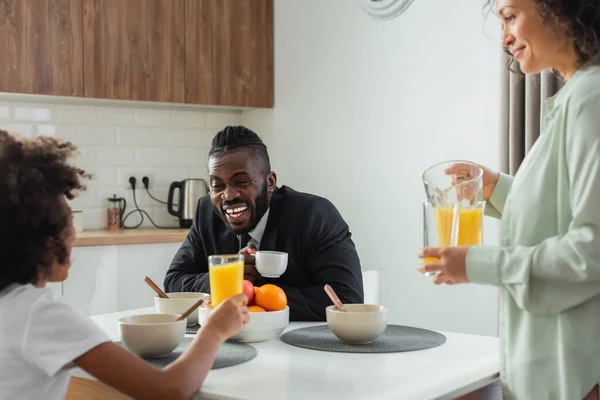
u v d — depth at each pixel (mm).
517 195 1392
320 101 3967
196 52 3961
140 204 4137
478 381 1354
